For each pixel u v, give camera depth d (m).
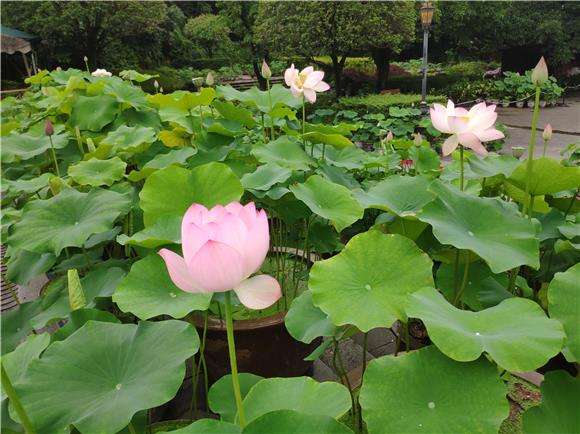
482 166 1.49
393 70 15.96
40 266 1.62
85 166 1.98
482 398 0.81
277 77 18.02
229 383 1.09
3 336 1.40
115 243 2.06
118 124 2.78
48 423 0.83
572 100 15.34
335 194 1.62
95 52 14.48
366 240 1.12
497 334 0.86
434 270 1.68
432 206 1.21
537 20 15.90
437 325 0.85
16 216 1.82
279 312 1.65
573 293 0.93
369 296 1.04
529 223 1.19
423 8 8.59
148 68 16.81
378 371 0.86
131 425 0.96
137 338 0.99
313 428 0.73
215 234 0.73
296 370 1.74
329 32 10.16
